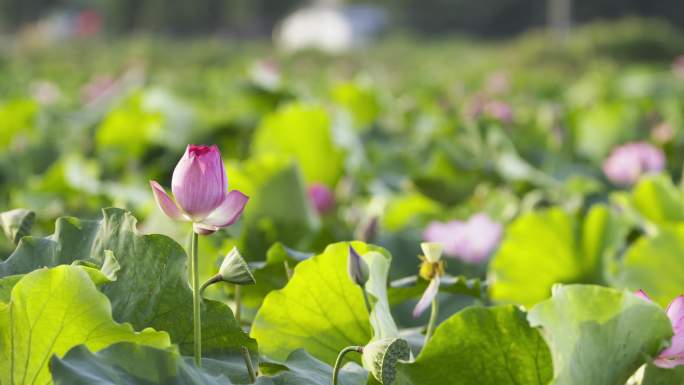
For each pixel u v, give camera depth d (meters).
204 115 12.43
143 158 11.62
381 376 4.37
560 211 5.84
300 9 143.00
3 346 4.34
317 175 9.12
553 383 4.29
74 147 12.11
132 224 4.54
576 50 48.81
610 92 23.28
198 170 4.40
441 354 4.38
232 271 4.47
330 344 4.74
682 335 4.36
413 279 5.02
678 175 10.67
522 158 10.73
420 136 13.80
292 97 12.98
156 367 4.22
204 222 4.43
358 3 130.75
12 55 51.59
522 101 22.00
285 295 4.70
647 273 5.68
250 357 4.54
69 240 4.59
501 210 8.13
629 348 4.36
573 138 13.43
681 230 5.65
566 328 4.34
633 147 8.62
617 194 7.02
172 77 28.86
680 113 16.03
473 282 5.07
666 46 49.75
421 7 124.25
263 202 6.06
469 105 16.06
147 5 138.25
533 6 122.94
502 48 59.62
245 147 12.12
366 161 10.39
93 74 34.44
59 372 4.13
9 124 12.95
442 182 9.29
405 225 7.27
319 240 6.20
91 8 151.62
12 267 4.58
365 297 4.57
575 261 5.89
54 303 4.32
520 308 4.36
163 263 4.51
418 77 37.22
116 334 4.34
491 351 4.38
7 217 4.75
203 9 139.50
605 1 107.38
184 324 4.51
